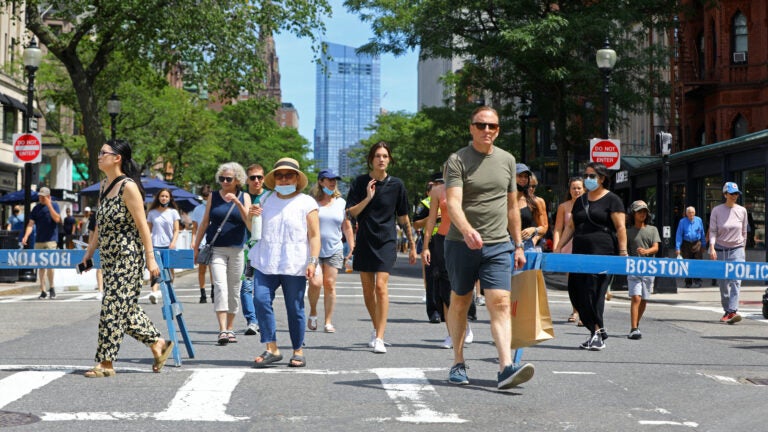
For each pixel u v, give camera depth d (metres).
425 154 51.03
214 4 32.84
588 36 32.28
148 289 21.14
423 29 34.22
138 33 32.97
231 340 11.13
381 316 10.37
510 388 7.95
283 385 7.93
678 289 24.75
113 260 8.38
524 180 12.07
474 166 7.77
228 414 6.66
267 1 33.59
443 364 9.34
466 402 7.25
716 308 18.20
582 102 37.09
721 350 11.12
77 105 41.28
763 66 37.53
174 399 7.18
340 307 17.09
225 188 11.11
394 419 6.54
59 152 58.41
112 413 6.64
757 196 28.16
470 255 7.77
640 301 12.34
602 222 11.23
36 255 9.65
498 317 7.76
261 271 9.02
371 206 10.50
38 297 19.80
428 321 14.34
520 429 6.30
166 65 34.16
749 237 28.67
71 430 6.08
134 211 8.34
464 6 32.75
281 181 8.99
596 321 10.95
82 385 7.82
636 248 13.15
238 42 33.28
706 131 39.94
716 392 8.01
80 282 23.66
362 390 7.72
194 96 51.22
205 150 52.91
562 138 35.44
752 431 6.39
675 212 35.41
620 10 32.06
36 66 26.05
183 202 39.50
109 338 8.30
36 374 8.37
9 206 50.34
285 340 11.49
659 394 7.86
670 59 40.34
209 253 11.11
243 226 11.19
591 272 9.77
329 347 10.76
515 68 34.16
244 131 81.56
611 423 6.57
